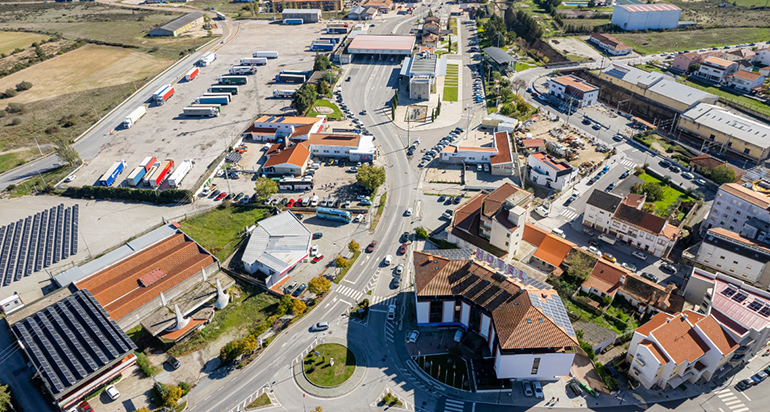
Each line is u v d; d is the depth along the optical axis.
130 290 143.12
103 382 119.69
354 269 157.12
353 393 119.69
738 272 148.50
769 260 141.75
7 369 126.19
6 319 135.25
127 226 179.25
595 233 171.50
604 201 168.38
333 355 129.12
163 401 114.31
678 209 180.88
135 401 117.62
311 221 180.00
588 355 124.56
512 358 115.31
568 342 113.50
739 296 128.00
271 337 134.75
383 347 131.25
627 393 117.69
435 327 136.50
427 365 125.88
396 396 118.62
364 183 190.75
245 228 175.62
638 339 119.44
